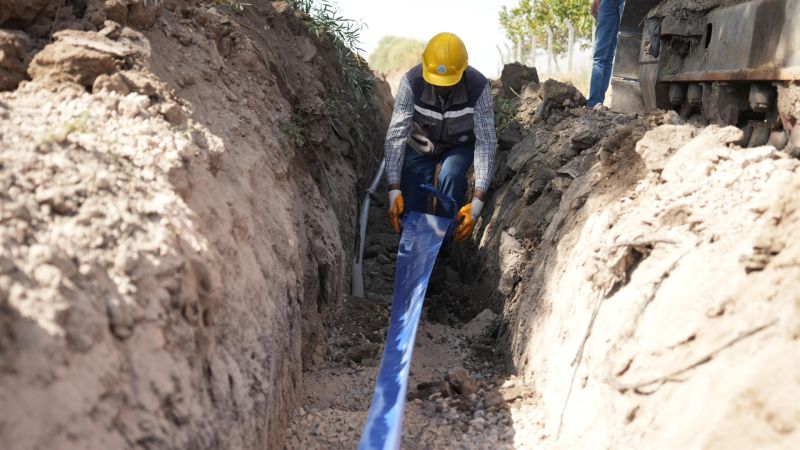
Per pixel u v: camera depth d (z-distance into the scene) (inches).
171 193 110.7
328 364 191.9
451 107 231.5
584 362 135.2
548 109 269.3
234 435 108.5
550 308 167.3
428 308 242.8
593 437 121.5
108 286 93.0
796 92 155.6
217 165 131.6
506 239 219.8
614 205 152.9
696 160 139.4
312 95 227.1
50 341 80.9
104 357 87.3
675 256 124.3
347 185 252.2
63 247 91.7
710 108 203.0
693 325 110.5
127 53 133.3
